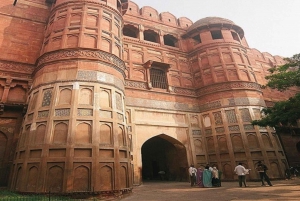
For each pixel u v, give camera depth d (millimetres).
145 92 12438
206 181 9406
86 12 9523
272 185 8844
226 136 12273
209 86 13727
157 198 6516
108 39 9445
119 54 9914
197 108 13859
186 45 15930
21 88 9852
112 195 6832
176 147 13078
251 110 12633
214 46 14555
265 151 11773
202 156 12734
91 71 8297
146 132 11703
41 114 7605
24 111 9039
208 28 15164
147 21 15008
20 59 10250
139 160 10914
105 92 8289
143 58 13516
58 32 9242
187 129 13031
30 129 7535
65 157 6770
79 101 7672
